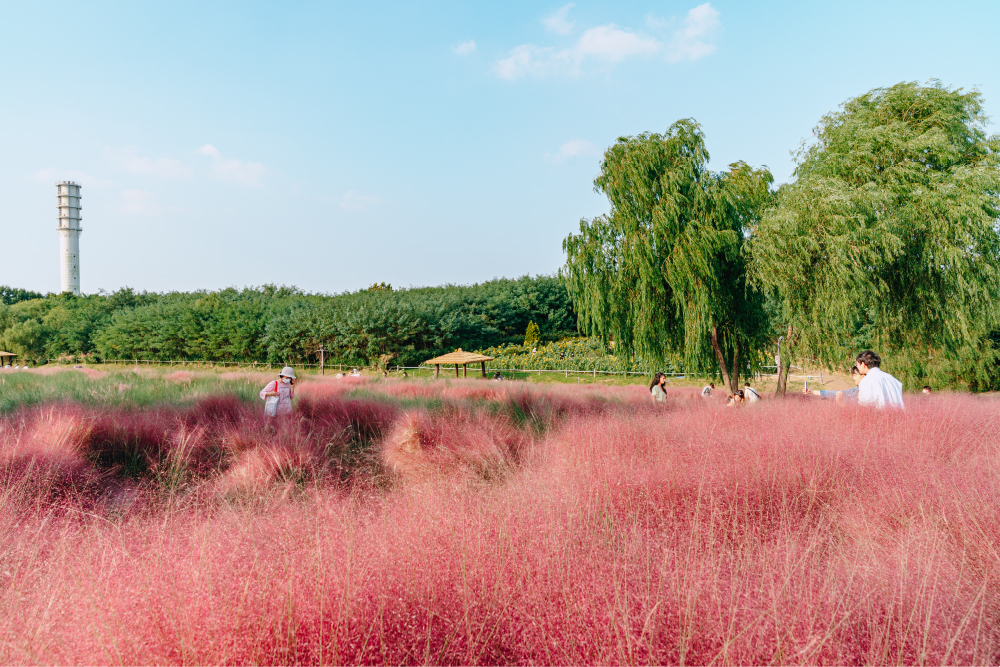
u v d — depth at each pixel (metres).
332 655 1.85
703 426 5.62
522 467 4.66
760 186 15.23
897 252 12.72
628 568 2.19
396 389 15.75
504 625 2.00
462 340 58.75
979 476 3.33
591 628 1.90
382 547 2.40
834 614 1.85
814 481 3.42
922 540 2.43
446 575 2.22
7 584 2.31
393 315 52.56
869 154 13.43
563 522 2.73
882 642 1.78
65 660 1.84
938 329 14.31
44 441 5.41
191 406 8.67
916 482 3.25
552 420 7.79
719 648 1.77
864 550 2.41
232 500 3.86
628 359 15.95
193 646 1.84
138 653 1.83
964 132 13.89
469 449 5.48
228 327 58.34
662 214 13.84
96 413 6.77
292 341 54.38
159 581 2.09
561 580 2.15
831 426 5.16
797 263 12.73
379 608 2.01
